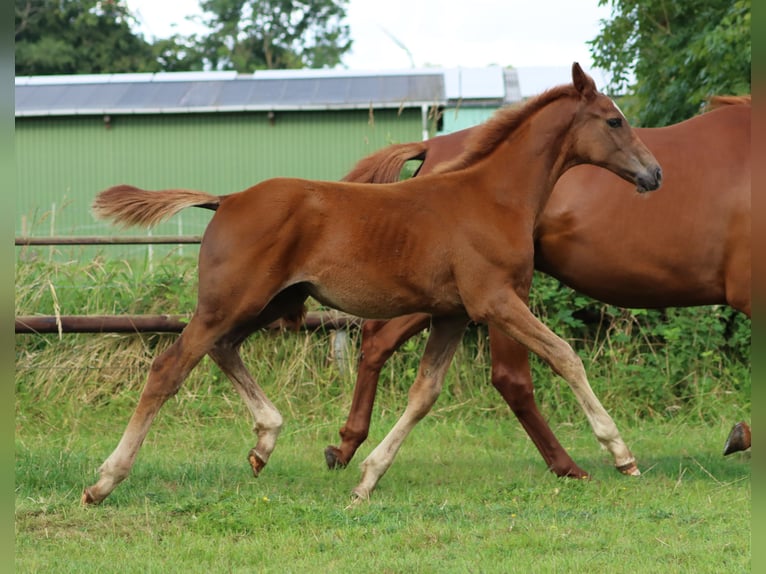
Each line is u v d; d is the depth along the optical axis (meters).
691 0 13.62
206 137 24.66
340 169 24.17
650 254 6.43
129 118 24.80
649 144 6.52
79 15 37.53
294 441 7.91
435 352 5.95
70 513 5.27
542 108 5.96
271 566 4.39
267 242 5.39
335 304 5.63
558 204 6.57
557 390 8.71
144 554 4.56
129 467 5.43
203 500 5.45
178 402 8.62
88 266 9.62
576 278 6.68
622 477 6.26
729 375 8.91
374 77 25.59
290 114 24.31
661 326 8.95
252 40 45.97
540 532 4.88
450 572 4.23
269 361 9.02
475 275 5.61
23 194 25.02
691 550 4.56
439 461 7.11
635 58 14.10
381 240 5.51
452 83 24.19
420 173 7.08
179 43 42.09
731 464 6.86
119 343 8.94
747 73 11.50
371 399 6.86
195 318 5.52
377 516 5.21
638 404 8.77
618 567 4.30
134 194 5.65
